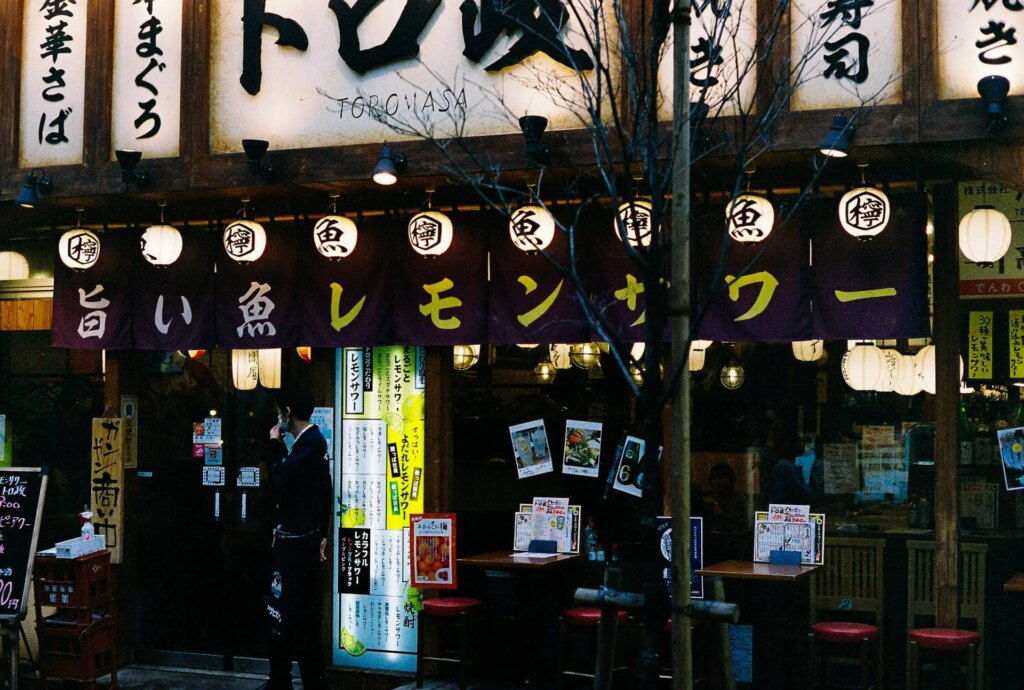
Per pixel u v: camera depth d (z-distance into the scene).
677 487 5.23
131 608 10.25
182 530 10.20
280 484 8.16
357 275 8.99
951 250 8.12
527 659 9.06
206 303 9.39
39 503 8.68
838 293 7.69
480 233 8.67
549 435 9.05
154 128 8.86
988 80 6.64
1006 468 8.08
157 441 10.30
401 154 8.15
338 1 8.42
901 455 8.23
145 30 8.93
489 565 8.42
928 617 8.16
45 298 10.64
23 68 9.27
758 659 8.48
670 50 7.53
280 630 8.14
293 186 8.54
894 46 7.08
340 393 9.64
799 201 6.42
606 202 8.30
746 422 8.54
